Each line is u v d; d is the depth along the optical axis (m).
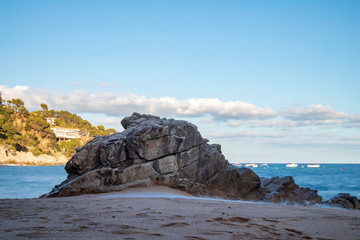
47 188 44.16
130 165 21.48
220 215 8.84
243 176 22.33
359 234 6.98
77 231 6.23
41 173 101.12
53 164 197.50
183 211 9.56
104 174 20.95
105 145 21.95
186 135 22.28
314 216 9.59
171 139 21.64
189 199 14.16
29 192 37.75
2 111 198.38
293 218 8.96
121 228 6.61
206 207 10.95
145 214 8.73
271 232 6.82
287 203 22.83
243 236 6.23
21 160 182.38
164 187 20.70
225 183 22.28
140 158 21.47
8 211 9.48
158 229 6.58
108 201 12.47
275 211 10.45
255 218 8.65
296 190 25.39
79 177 20.94
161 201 12.61
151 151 21.45
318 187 57.81
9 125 188.38
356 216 9.87
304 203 23.88
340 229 7.52
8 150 179.50
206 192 21.78
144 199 13.41
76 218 8.00
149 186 20.62
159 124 22.56
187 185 21.38
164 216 8.39
